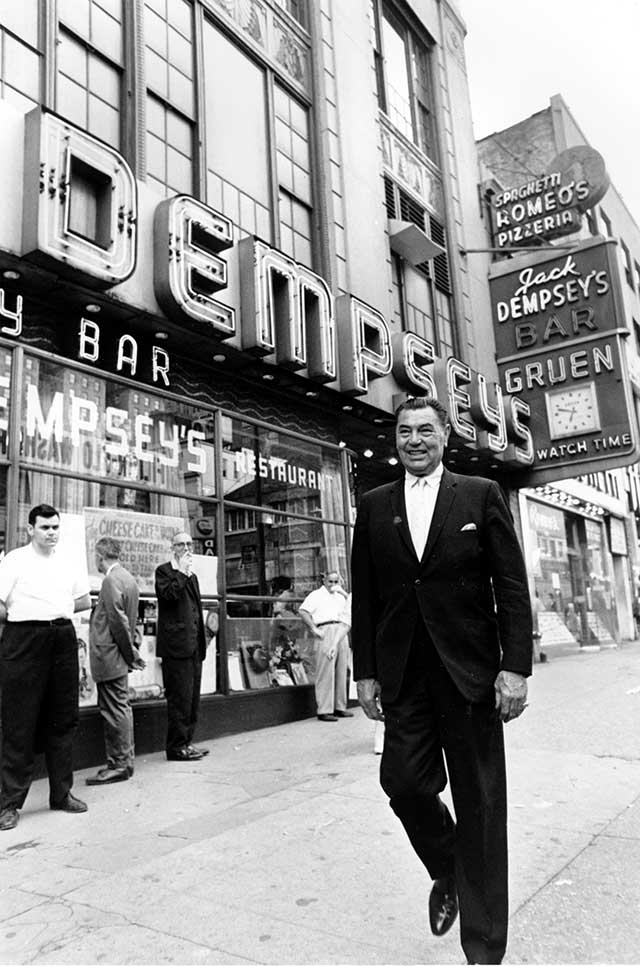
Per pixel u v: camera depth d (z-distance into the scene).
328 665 8.66
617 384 15.38
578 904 3.07
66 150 6.53
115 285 6.90
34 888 3.46
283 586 9.09
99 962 2.71
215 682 7.84
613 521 24.88
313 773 5.67
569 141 23.95
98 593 6.69
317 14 12.33
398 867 3.53
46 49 7.44
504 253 17.58
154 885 3.42
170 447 7.81
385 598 2.75
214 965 2.64
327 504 10.16
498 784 2.54
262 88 10.84
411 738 2.62
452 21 18.41
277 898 3.22
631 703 8.59
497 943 2.40
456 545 2.64
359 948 2.74
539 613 17.52
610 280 15.77
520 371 16.55
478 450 13.86
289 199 11.11
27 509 6.27
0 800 4.59
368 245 12.50
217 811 4.70
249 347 8.49
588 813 4.34
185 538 6.77
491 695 2.58
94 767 6.23
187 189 9.08
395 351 11.49
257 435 9.14
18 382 6.22
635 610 25.88
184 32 9.45
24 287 6.81
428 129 16.78
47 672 4.78
